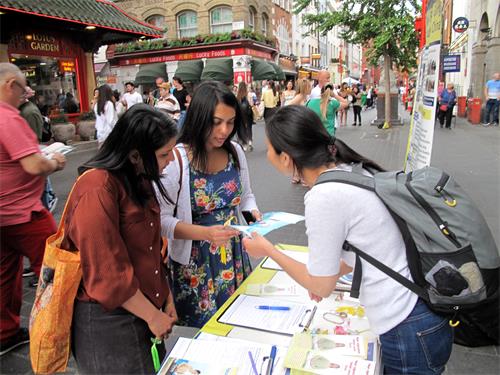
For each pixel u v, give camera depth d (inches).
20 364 108.8
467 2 805.9
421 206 55.1
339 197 55.5
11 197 107.3
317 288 57.7
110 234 58.9
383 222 55.8
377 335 62.9
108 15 515.2
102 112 342.3
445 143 432.8
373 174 62.4
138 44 893.8
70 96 557.3
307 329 70.6
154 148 61.2
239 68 829.2
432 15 125.0
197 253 86.2
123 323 64.1
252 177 315.3
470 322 101.5
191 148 82.2
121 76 950.4
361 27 573.3
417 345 57.2
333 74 1424.7
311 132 59.6
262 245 68.7
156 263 68.4
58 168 112.8
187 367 60.9
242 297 81.6
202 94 79.6
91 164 60.8
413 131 148.5
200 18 882.8
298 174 63.3
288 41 1190.3
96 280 58.4
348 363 59.7
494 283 56.2
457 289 54.1
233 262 92.0
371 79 2106.3
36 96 515.5
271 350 63.6
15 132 102.0
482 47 669.3
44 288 63.9
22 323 126.7
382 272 56.8
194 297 86.5
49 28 512.7
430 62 125.8
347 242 57.7
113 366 65.1
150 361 67.8
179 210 85.0
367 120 786.8
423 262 54.7
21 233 110.1
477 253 54.4
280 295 82.2
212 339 68.7
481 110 607.5
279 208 234.4
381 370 64.3
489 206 214.5
